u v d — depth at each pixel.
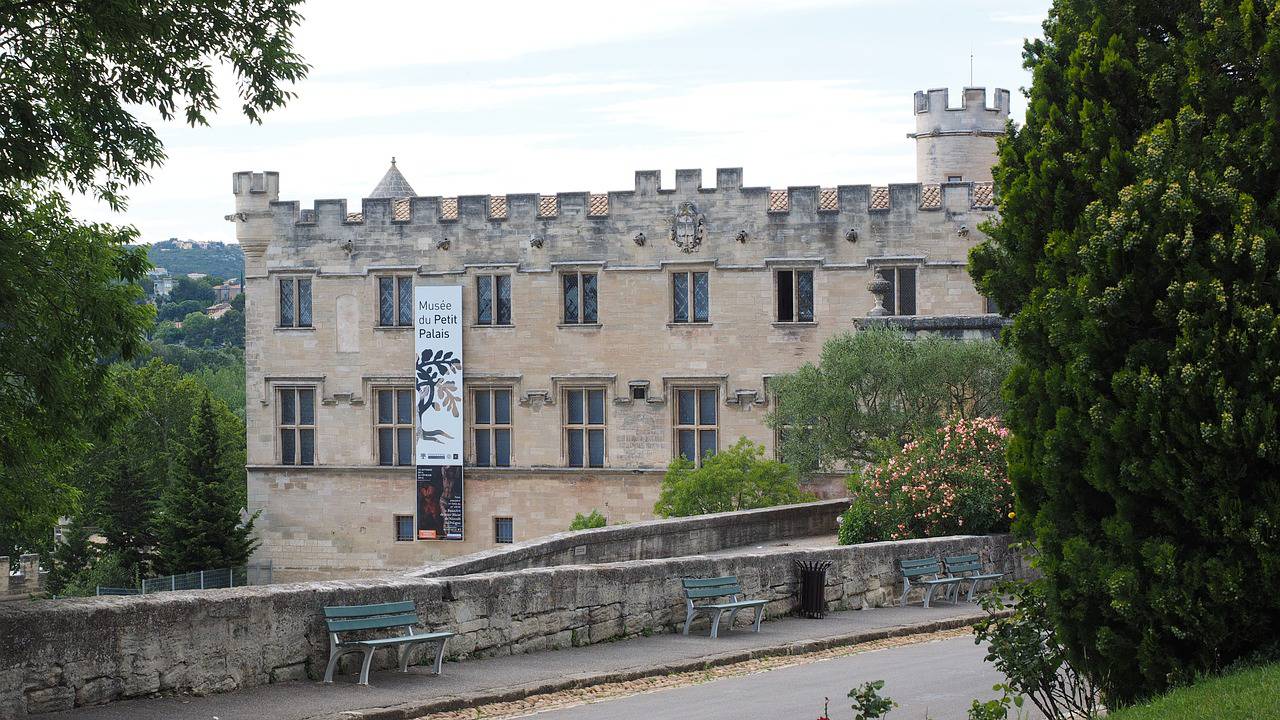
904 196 55.47
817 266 56.44
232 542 63.09
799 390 43.56
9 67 18.88
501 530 60.59
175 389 87.69
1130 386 14.21
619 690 18.41
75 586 71.00
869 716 13.33
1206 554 14.02
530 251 59.91
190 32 19.20
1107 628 14.52
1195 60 14.53
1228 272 13.91
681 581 22.97
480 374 60.56
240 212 62.78
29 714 14.76
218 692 16.45
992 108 66.00
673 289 58.56
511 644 20.06
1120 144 15.05
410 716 16.16
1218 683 13.31
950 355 41.50
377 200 61.69
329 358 62.47
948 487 30.86
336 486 62.44
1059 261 15.39
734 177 57.50
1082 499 15.05
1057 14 16.22
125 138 19.77
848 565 26.03
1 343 20.67
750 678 19.45
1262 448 13.46
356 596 18.00
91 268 23.41
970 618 25.00
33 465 28.30
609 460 59.19
